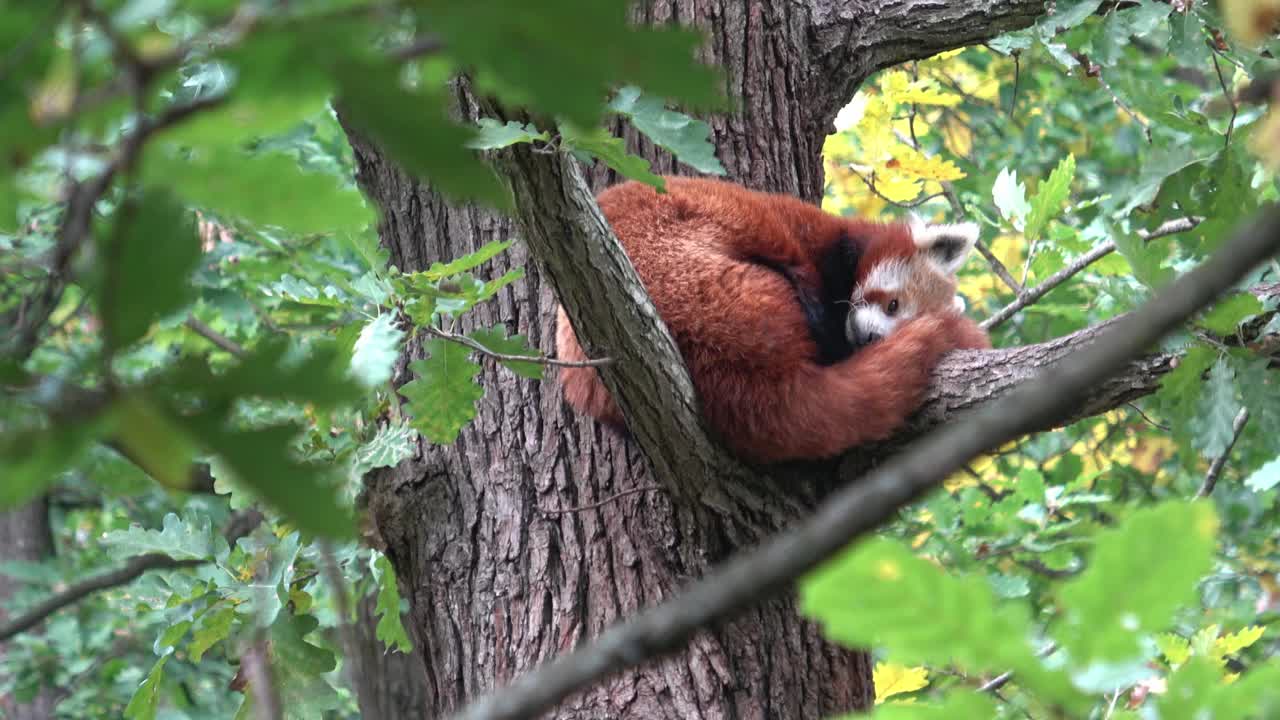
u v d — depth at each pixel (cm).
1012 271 1223
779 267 784
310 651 638
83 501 1448
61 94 138
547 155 468
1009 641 146
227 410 135
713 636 638
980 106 1239
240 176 144
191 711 1257
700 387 641
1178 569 146
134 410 131
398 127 131
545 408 692
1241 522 1147
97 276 139
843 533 122
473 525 684
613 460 675
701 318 645
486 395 701
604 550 660
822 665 652
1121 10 747
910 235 895
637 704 623
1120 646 149
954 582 143
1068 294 1082
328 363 138
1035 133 1290
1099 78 796
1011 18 805
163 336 1076
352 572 686
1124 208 713
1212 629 521
